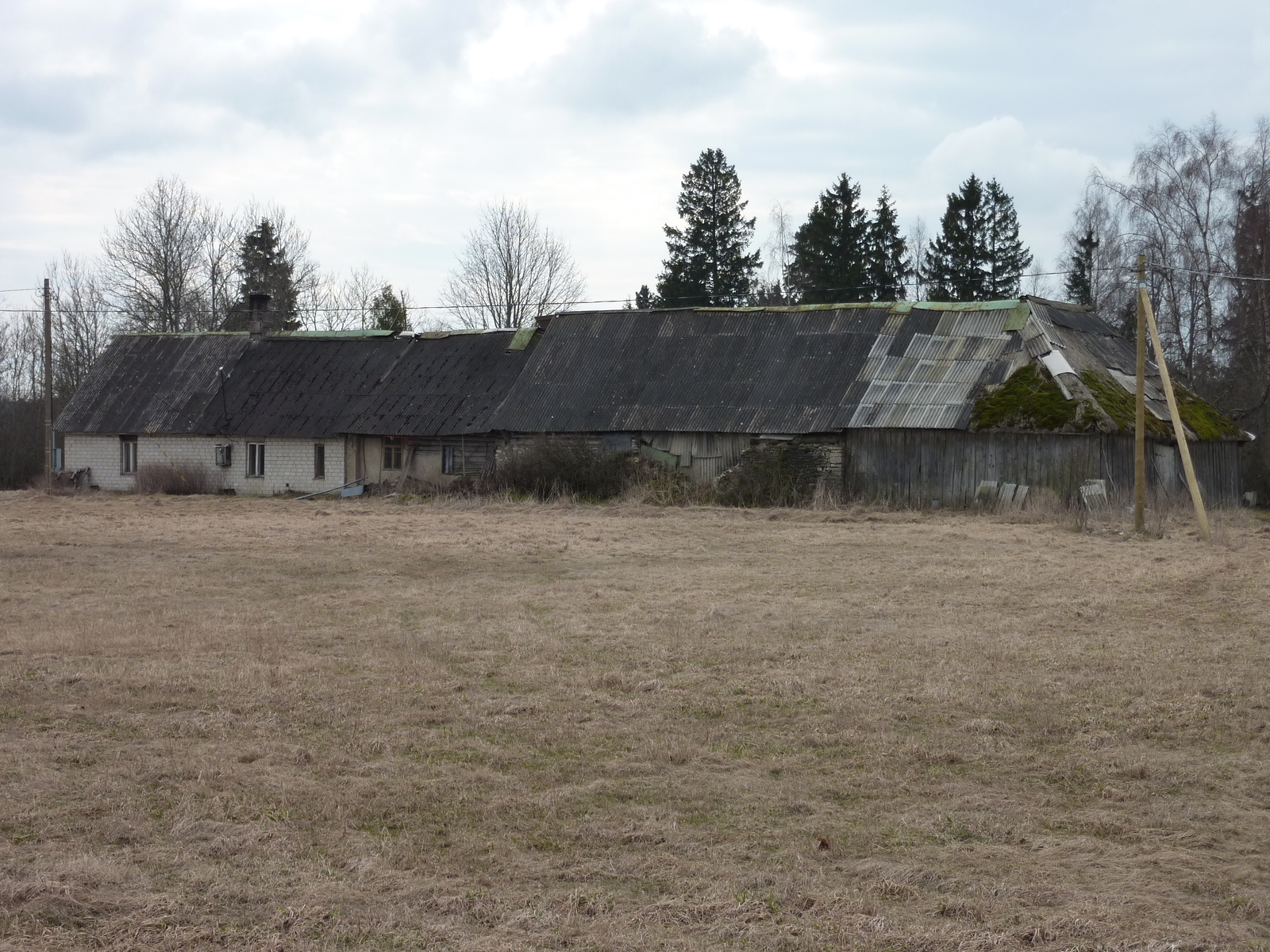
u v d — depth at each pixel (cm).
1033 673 1171
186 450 4306
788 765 888
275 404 4253
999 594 1664
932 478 3300
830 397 3512
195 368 4559
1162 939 605
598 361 3944
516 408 3844
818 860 709
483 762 888
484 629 1391
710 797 814
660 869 693
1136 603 1591
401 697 1059
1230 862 708
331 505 3553
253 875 672
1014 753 914
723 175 6806
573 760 894
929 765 891
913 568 1966
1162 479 3272
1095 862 709
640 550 2245
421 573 1920
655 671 1177
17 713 999
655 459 3631
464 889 661
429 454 3981
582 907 639
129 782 823
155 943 589
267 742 921
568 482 3531
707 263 6788
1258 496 4084
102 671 1144
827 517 2980
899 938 604
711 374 3759
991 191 6462
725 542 2397
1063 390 3247
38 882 645
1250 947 597
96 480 4456
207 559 2066
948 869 695
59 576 1833
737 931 613
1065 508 3028
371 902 642
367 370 4316
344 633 1359
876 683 1127
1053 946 599
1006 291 6406
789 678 1135
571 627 1412
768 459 3434
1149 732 972
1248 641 1325
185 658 1205
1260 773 865
